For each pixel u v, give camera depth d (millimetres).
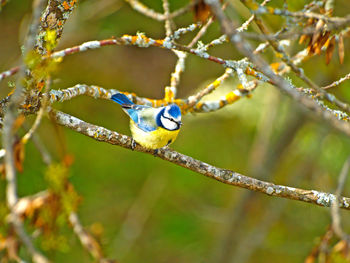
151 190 10492
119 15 9695
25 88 4141
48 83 4113
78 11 9562
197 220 10547
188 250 10594
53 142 8703
